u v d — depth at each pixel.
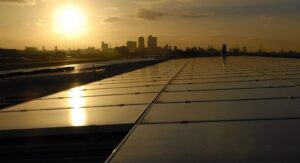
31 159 3.92
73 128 4.00
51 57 122.88
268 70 13.81
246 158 2.71
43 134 4.02
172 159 2.78
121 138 3.97
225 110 4.68
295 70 13.27
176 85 8.85
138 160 2.79
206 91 7.12
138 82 10.59
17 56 120.38
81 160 3.88
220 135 3.37
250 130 3.51
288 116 4.11
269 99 5.57
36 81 24.50
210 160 2.71
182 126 3.82
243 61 27.66
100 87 9.42
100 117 4.52
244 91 6.83
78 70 35.31
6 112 5.43
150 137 3.41
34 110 5.55
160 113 4.63
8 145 3.99
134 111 4.90
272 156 2.73
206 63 26.81
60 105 6.00
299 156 2.70
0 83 21.69
